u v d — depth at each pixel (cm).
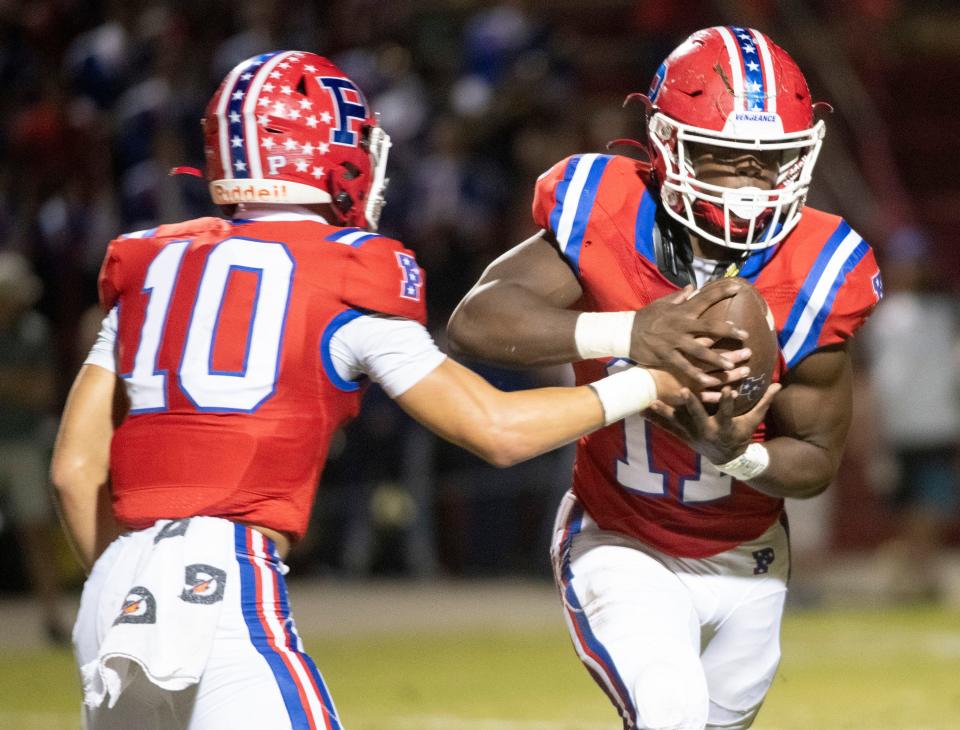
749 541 838
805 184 788
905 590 2517
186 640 641
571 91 2872
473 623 2191
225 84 733
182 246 715
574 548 842
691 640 793
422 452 2597
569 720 1405
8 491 2017
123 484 694
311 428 694
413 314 707
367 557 2616
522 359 791
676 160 787
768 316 756
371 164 755
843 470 3006
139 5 2942
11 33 3011
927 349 2456
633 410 730
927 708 1471
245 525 680
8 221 2775
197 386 686
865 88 3369
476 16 3259
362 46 2941
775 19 3262
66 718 1438
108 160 2786
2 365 2016
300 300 692
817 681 1662
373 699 1539
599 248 811
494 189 2738
